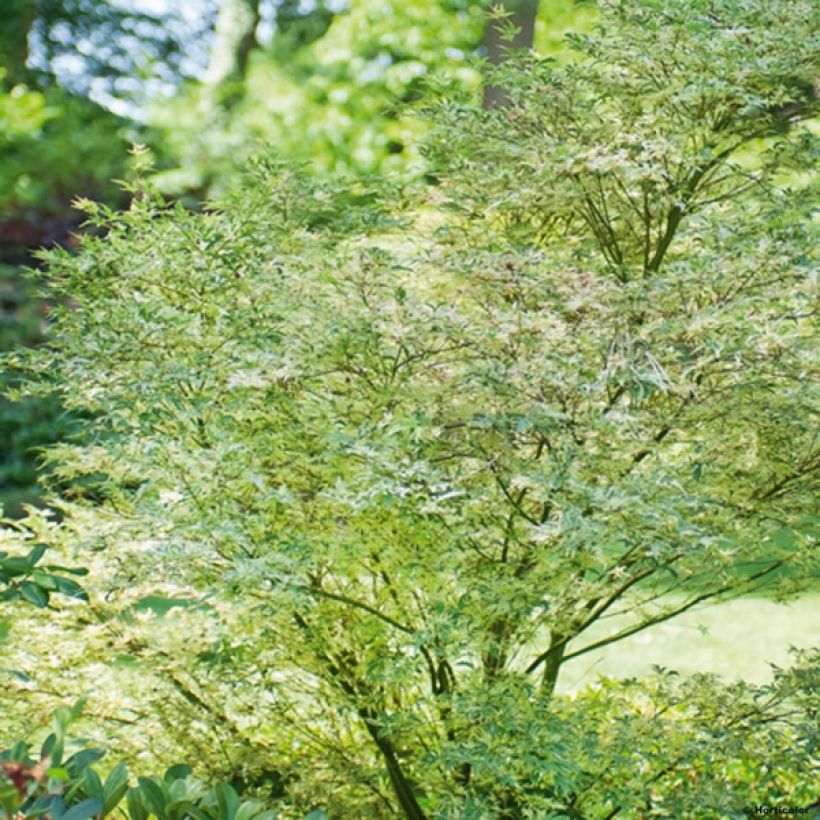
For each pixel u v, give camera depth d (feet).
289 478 10.08
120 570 9.64
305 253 10.80
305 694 11.44
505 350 9.83
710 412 10.19
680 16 10.50
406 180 11.84
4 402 21.98
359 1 41.34
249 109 36.45
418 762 11.03
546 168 10.69
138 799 7.10
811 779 11.76
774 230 10.78
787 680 11.30
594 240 11.91
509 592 9.92
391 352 9.84
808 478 10.75
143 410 10.39
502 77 11.43
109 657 11.13
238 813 6.93
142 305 10.25
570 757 9.86
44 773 5.63
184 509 9.63
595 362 10.03
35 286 23.50
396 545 10.07
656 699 11.71
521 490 10.59
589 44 11.09
